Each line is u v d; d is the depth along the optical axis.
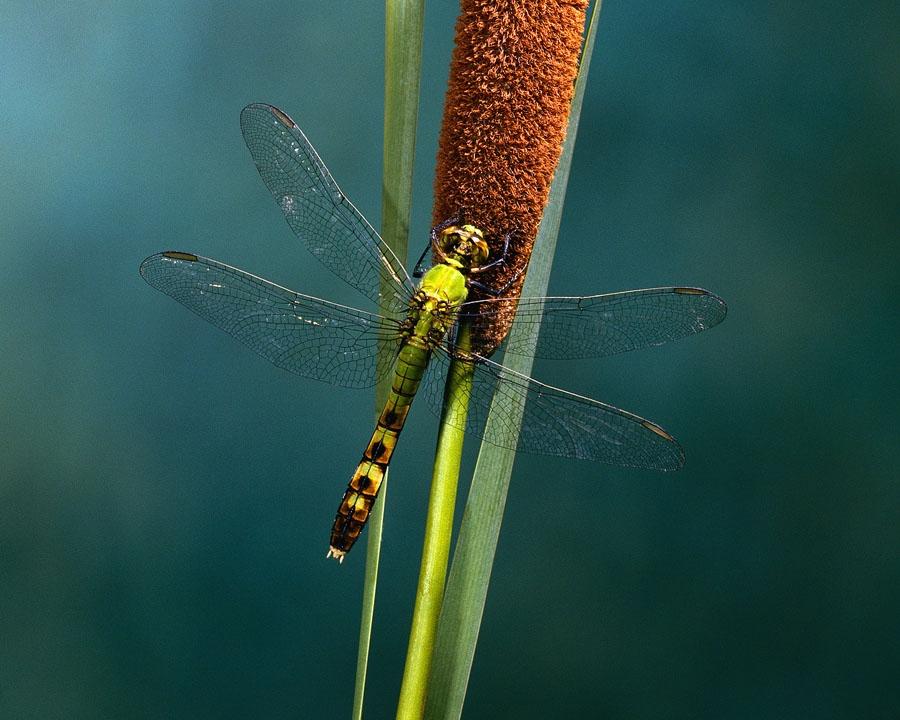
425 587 0.46
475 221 0.47
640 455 0.47
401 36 0.47
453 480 0.47
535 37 0.46
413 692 0.46
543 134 0.47
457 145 0.47
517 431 0.47
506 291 0.47
